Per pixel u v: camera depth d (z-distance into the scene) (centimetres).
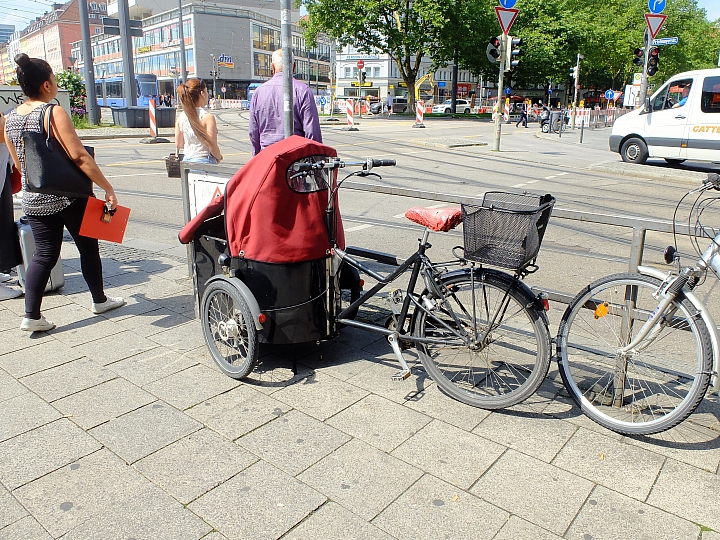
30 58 401
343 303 456
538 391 352
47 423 316
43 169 396
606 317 341
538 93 7525
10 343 415
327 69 9000
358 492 262
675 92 1453
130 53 2512
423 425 316
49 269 422
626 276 309
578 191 1130
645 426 297
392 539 234
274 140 472
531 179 1276
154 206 934
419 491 263
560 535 237
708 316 282
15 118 397
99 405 335
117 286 533
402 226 809
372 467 280
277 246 352
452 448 295
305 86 465
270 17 7812
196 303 441
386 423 318
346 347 413
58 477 272
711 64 7088
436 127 3231
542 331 313
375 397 345
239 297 349
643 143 1509
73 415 324
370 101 5444
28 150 394
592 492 263
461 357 359
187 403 337
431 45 4419
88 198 419
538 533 238
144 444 298
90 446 296
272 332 366
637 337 310
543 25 4694
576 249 706
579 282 582
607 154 1866
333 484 268
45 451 292
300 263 357
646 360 334
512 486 267
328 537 235
